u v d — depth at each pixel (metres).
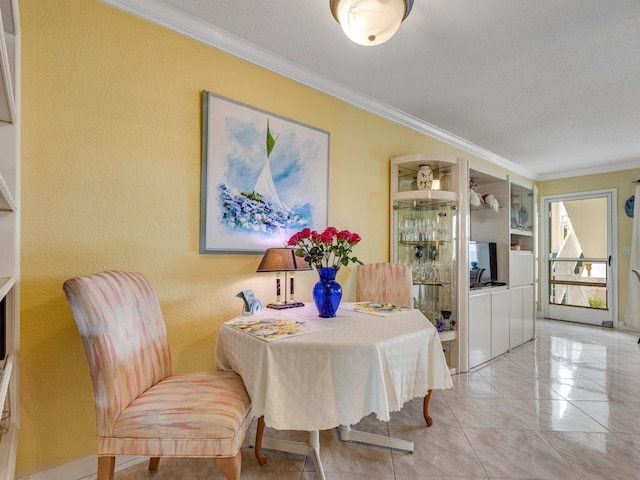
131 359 1.27
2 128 1.29
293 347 1.31
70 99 1.51
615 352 3.52
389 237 3.05
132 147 1.68
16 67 1.30
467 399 2.38
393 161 3.02
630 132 3.44
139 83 1.70
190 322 1.87
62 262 1.49
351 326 1.60
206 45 1.94
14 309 1.32
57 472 1.47
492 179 3.51
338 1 1.48
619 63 2.19
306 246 1.87
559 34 1.90
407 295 2.45
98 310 1.16
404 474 1.56
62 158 1.49
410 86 2.55
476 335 3.07
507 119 3.14
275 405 1.26
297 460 1.68
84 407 1.54
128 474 1.58
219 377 1.49
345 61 2.23
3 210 1.30
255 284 2.16
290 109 2.33
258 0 1.69
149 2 1.70
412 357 1.51
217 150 1.96
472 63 2.22
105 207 1.60
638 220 4.43
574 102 2.77
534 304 4.07
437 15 1.75
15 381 1.31
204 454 1.14
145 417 1.16
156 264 1.75
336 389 1.30
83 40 1.54
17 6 1.17
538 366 3.08
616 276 4.65
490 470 1.59
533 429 1.97
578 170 5.00
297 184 2.34
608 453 1.73
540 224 5.42
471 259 3.16
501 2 1.66
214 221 1.95
